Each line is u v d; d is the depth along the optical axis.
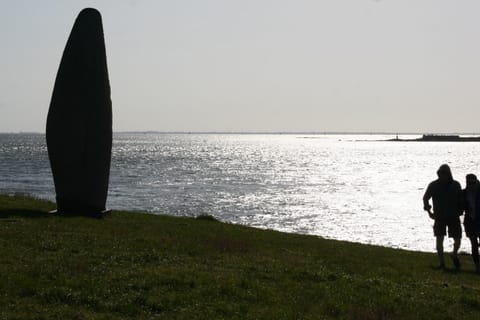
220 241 17.05
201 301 10.05
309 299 10.77
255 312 9.58
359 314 9.87
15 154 142.12
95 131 20.92
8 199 25.17
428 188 15.77
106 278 11.16
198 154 167.50
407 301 11.00
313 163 130.50
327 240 22.58
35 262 12.06
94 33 21.02
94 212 21.09
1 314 8.75
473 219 15.39
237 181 78.44
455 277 14.46
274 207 51.03
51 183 65.19
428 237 36.72
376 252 19.56
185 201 53.56
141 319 9.05
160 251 14.49
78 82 20.73
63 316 8.91
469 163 126.69
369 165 124.50
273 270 13.20
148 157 143.38
